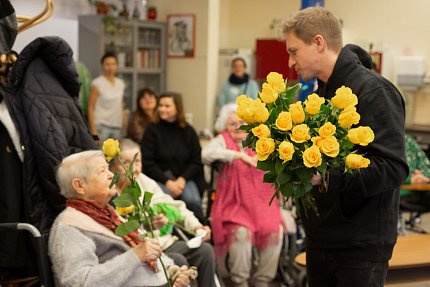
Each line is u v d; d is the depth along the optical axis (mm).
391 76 8531
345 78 2197
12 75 2672
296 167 1881
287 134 1883
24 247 2637
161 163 4875
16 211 2635
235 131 4543
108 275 2373
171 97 4938
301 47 2242
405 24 8477
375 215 2180
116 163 3201
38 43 2705
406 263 3061
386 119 2072
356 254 2199
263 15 9578
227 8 9797
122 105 7246
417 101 8320
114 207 3094
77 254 2420
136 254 2416
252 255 4934
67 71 2883
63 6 7730
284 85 1965
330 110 1927
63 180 2561
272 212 4375
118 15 8016
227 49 9422
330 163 1947
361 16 8773
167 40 8336
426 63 8367
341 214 2193
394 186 2084
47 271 2482
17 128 2629
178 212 3486
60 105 2803
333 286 2383
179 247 3514
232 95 8086
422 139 7805
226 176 4426
